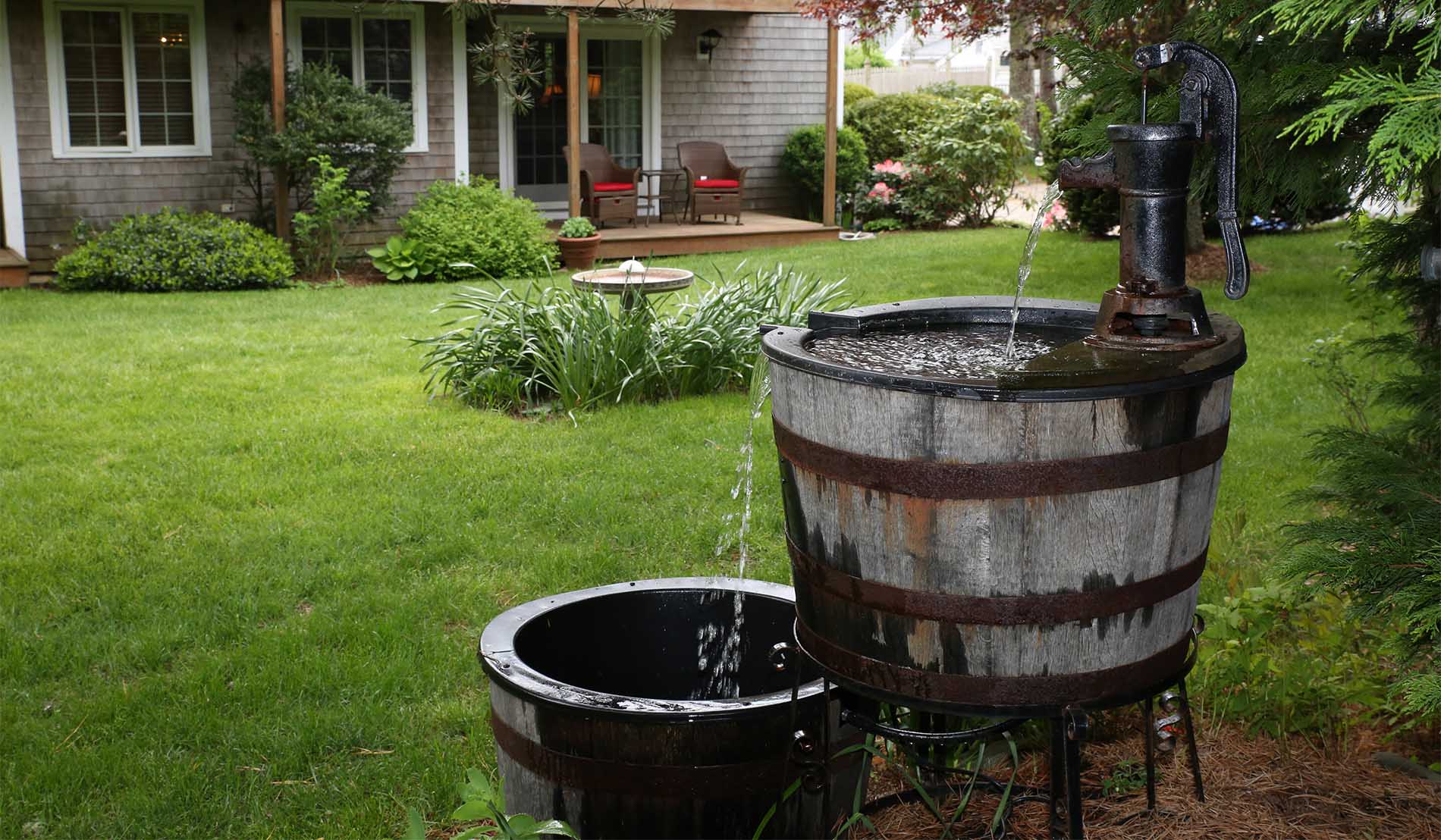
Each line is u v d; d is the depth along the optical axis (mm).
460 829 2930
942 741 2240
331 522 5172
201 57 12781
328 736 3348
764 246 14617
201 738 3340
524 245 12773
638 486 5609
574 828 2338
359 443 6383
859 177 16562
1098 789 2793
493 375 7215
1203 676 3223
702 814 2287
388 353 8680
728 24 16047
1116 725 3062
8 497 5449
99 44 12398
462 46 13844
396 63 13750
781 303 7980
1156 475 2023
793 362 2135
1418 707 2172
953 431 1962
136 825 2947
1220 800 2703
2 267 11562
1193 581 2191
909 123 18078
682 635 2859
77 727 3438
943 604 2041
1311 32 2777
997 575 2008
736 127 16453
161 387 7582
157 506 5371
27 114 12180
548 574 4594
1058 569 2008
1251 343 8227
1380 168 2734
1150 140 2127
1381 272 3641
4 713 3539
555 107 15320
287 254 12398
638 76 15719
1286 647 3424
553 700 2262
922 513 2012
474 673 3766
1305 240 12633
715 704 2271
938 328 2805
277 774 3189
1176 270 2203
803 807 2404
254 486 5633
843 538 2131
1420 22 2236
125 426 6676
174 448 6262
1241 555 4355
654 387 7402
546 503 5398
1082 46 3096
